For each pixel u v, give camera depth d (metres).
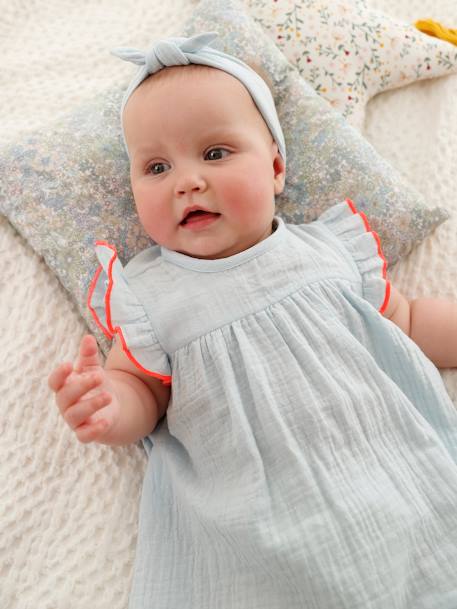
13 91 1.51
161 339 1.02
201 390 0.97
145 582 0.93
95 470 1.06
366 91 1.48
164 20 1.61
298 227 1.18
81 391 0.79
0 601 0.93
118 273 1.06
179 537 0.97
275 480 0.89
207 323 1.00
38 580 0.94
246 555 0.86
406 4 1.70
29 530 1.00
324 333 1.00
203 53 1.08
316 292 1.04
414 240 1.27
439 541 0.88
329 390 0.94
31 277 1.23
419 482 0.91
